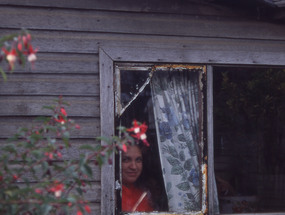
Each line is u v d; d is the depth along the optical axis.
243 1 3.54
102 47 3.52
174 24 3.64
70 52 3.49
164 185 3.65
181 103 3.69
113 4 3.55
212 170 3.66
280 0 3.55
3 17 3.41
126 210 3.59
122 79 3.56
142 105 3.65
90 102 3.50
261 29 3.79
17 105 3.40
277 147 5.56
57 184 2.50
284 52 3.82
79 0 3.51
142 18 3.60
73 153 3.44
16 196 2.43
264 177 5.46
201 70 3.68
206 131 3.65
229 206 4.71
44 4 3.46
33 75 3.44
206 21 3.70
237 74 5.17
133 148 3.66
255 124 5.74
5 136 3.37
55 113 2.84
